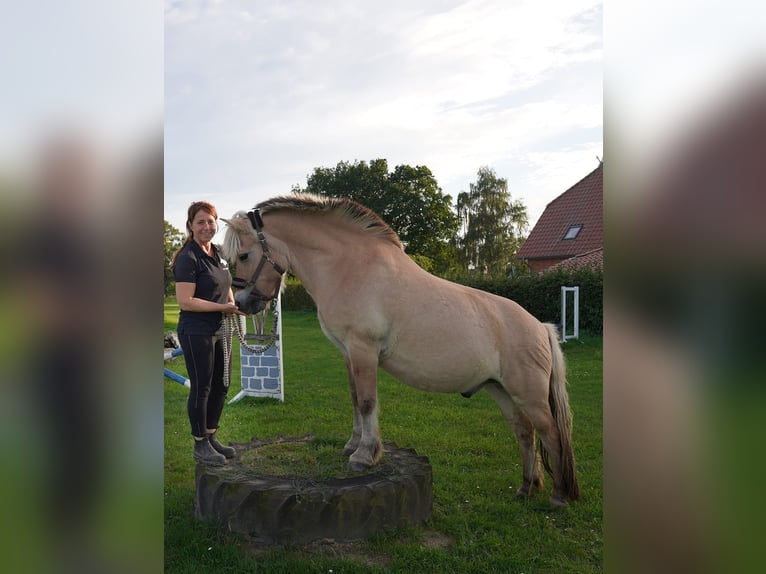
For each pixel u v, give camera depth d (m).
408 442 4.64
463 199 31.20
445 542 2.88
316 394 6.43
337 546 2.72
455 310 3.08
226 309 3.07
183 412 5.61
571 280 11.26
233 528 2.82
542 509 3.24
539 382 3.17
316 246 3.15
